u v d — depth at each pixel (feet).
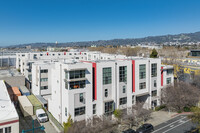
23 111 135.13
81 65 108.27
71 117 106.11
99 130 99.71
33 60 228.43
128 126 116.67
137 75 138.41
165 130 109.81
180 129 110.73
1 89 147.54
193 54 324.80
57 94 121.19
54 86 126.93
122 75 127.95
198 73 195.93
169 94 142.92
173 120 125.18
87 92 111.55
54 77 125.70
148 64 144.56
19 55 321.93
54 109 128.57
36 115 132.77
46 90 165.48
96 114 116.37
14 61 376.27
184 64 250.78
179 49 530.27
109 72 121.29
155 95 152.25
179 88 148.56
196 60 283.79
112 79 122.93
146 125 108.27
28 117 134.00
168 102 142.82
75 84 106.93
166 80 160.04
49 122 125.70
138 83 139.44
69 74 104.06
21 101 148.46
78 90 107.86
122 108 128.36
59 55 326.03
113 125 114.11
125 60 136.67
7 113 97.50
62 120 113.91
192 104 142.41
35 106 139.03
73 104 106.63
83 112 111.14
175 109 145.18
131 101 134.10
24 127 117.08
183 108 142.51
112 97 123.65
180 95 141.28
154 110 144.87
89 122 100.42
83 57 352.28
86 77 110.42
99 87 117.08
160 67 153.38
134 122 120.16
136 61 137.08
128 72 131.03
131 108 125.59
